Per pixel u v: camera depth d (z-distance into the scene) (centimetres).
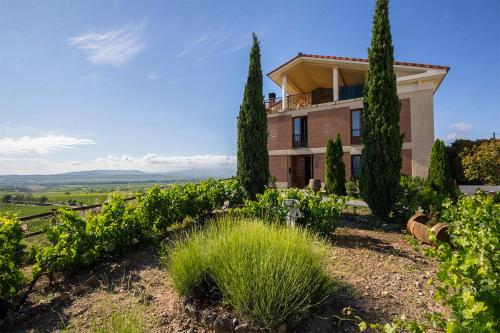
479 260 197
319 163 1753
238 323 262
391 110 753
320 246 382
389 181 740
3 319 306
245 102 925
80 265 416
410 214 655
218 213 755
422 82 1430
